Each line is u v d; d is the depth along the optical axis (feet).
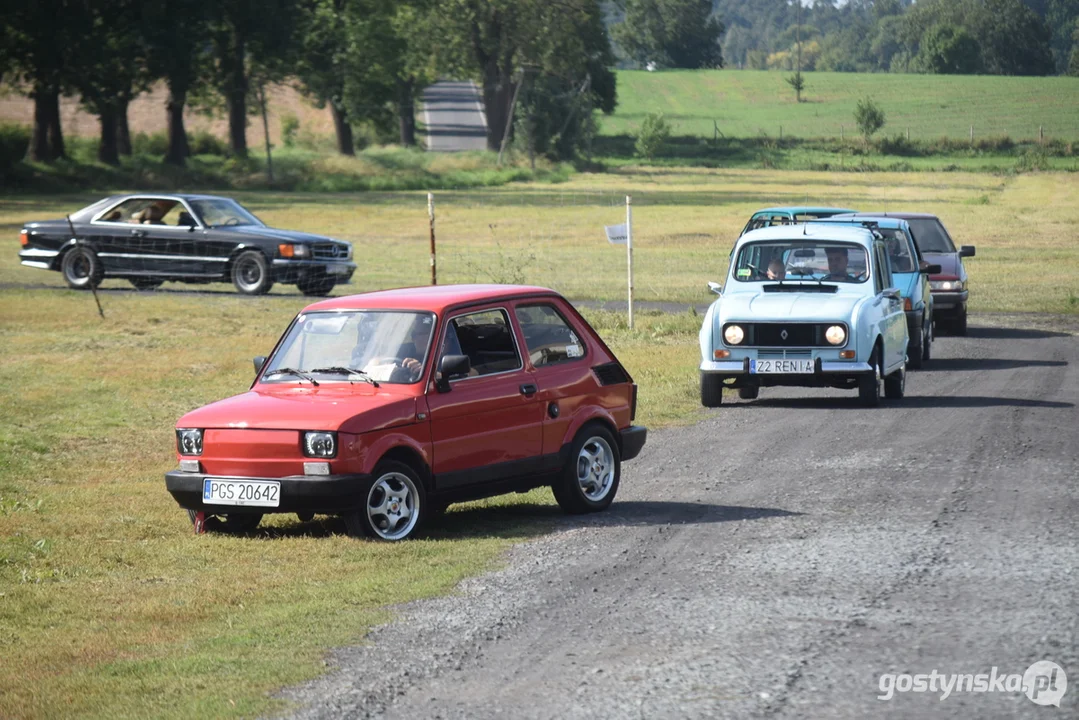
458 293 86.94
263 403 81.35
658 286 276.62
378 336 84.28
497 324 86.17
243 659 56.65
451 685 52.65
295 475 77.77
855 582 65.82
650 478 100.17
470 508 92.17
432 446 80.53
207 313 218.59
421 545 77.77
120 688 53.47
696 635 57.88
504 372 85.05
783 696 49.34
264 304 232.73
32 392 145.38
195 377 156.87
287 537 81.15
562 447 87.04
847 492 90.38
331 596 67.00
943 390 147.33
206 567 74.64
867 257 141.90
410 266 314.14
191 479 80.33
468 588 67.97
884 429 118.62
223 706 50.80
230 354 174.70
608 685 51.70
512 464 84.38
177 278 249.75
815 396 146.20
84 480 103.96
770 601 62.95
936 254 208.74
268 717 49.60
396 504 80.07
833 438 114.62
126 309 223.71
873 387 132.36
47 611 66.13
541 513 89.30
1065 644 54.39
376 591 67.41
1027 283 290.76
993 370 164.86
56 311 219.82
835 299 135.23
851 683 50.52
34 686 54.24
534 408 85.56
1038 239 402.93
